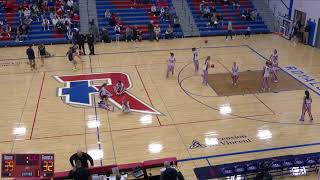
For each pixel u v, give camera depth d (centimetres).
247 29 2672
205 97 1596
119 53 2252
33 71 1925
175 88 1694
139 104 1530
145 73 1889
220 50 2323
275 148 1199
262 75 1783
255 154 1164
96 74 1872
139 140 1255
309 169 1070
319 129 1321
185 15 2797
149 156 1159
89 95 1620
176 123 1370
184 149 1198
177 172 938
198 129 1325
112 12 2752
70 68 1970
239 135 1283
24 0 2734
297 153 1165
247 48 2367
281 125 1350
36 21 2600
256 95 1617
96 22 2653
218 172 1069
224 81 1777
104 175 973
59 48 2380
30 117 1420
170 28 2595
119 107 1503
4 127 1343
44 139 1262
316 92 1645
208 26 2728
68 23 2538
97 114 1445
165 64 2034
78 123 1373
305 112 1412
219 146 1216
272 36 2694
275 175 1050
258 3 2973
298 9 2545
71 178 944
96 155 1165
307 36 2453
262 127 1337
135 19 2722
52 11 2675
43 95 1620
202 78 1819
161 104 1529
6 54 2241
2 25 2514
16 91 1664
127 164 1014
